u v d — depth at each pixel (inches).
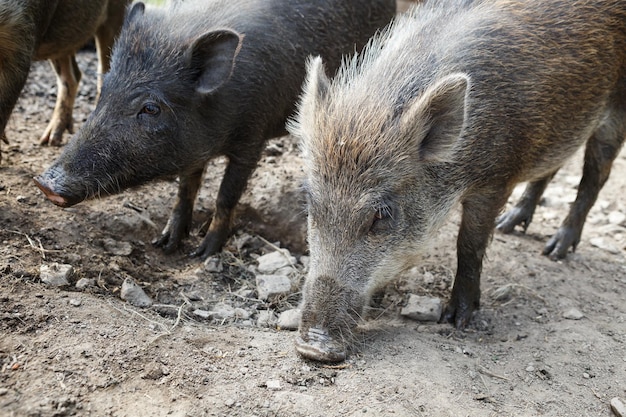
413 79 66.7
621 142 80.0
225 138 75.3
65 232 73.6
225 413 59.5
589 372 67.6
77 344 62.1
